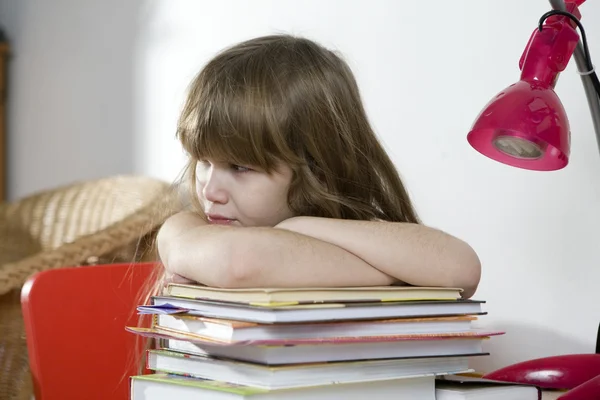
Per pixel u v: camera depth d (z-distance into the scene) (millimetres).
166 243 1055
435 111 1658
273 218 1050
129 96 2594
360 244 940
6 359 1673
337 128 1104
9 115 3215
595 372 1109
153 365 934
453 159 1626
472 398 877
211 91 1041
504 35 1522
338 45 1881
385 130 1772
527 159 951
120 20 2627
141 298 1389
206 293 875
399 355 850
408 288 876
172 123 2400
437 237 971
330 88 1105
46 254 1762
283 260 895
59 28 2928
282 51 1100
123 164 2631
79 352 1363
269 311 775
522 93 917
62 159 2936
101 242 1815
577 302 1423
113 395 1381
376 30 1785
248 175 1029
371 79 1801
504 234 1538
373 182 1178
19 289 1713
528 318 1500
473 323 1596
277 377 773
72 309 1366
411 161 1714
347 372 816
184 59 2361
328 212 1073
